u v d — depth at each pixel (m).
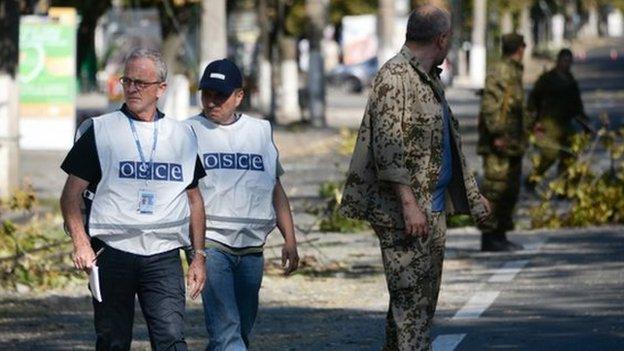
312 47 62.44
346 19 126.00
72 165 10.56
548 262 21.03
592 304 16.94
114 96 52.62
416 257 11.58
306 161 44.66
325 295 18.73
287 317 16.84
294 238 11.89
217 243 11.49
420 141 11.45
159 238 10.60
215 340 11.47
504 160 22.08
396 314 11.67
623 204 26.36
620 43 193.62
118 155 10.55
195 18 61.09
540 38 178.88
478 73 114.44
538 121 31.06
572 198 26.89
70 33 47.28
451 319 16.09
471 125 61.84
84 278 20.00
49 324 16.70
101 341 10.62
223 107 11.57
